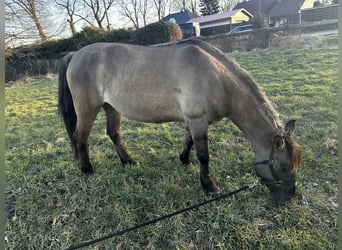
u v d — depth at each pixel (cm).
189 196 272
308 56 837
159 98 270
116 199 273
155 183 297
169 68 264
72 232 240
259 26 1855
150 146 389
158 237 230
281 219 238
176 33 1677
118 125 344
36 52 1570
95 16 2828
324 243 213
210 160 338
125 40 1711
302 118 430
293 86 593
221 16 3189
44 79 1258
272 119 242
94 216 255
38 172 334
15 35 1512
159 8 3784
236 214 246
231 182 293
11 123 566
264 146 245
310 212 243
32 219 257
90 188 290
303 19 2148
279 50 1029
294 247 212
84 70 296
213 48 275
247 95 250
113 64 288
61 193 288
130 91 278
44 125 537
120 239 232
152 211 258
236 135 406
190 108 259
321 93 520
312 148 342
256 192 274
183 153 324
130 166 326
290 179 232
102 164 342
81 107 304
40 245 230
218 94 254
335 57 774
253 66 832
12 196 289
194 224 240
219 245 220
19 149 412
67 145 418
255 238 223
